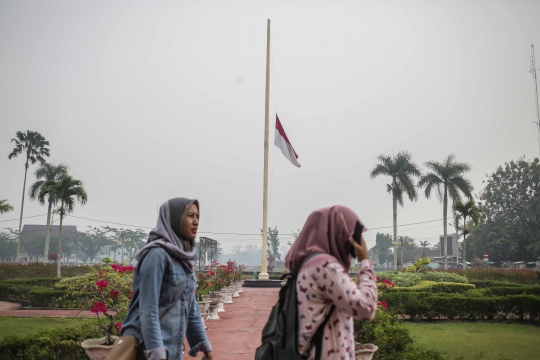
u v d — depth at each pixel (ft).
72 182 79.05
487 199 140.15
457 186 108.88
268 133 78.13
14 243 264.93
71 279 49.90
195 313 9.91
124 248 304.30
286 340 7.16
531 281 72.79
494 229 137.59
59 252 78.18
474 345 24.14
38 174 118.32
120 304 19.95
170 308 8.86
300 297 7.16
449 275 57.98
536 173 133.49
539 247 126.82
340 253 7.47
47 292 44.57
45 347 16.83
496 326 32.60
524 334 28.30
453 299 35.60
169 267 8.88
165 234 9.11
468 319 36.06
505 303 35.14
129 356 8.48
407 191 118.21
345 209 7.54
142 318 8.33
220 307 37.99
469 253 172.14
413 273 60.29
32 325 30.96
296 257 7.44
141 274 8.63
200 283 43.11
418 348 18.19
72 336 17.78
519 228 132.36
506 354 21.71
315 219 7.52
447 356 20.39
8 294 54.54
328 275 6.93
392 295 36.27
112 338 16.25
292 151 69.10
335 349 7.06
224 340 24.95
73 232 288.51
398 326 19.40
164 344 8.62
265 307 41.98
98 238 290.15
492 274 77.30
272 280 75.20
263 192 77.30
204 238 79.20
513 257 136.05
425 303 35.60
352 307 6.80
